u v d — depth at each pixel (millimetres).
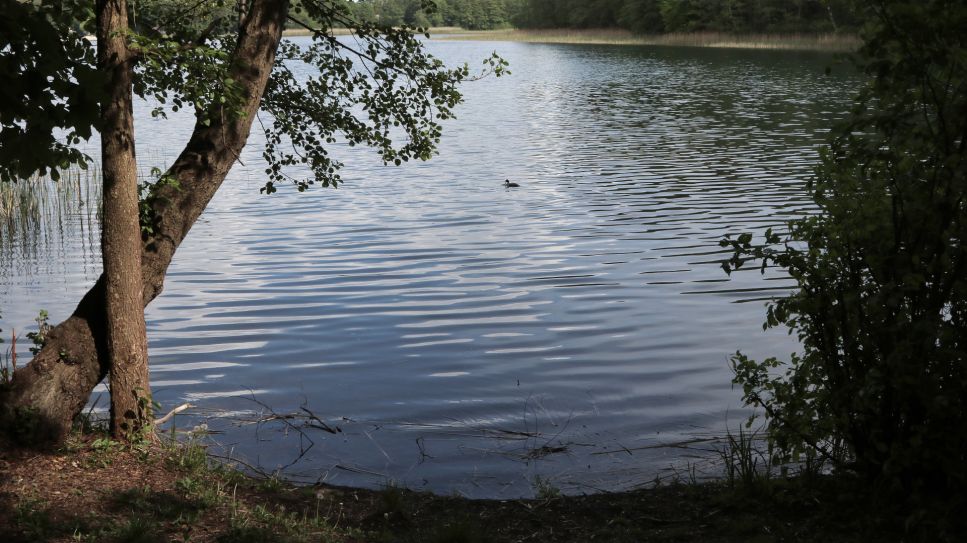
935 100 5480
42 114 4727
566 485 7234
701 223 17938
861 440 6082
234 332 11836
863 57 5625
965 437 5395
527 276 14445
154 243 7199
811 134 31344
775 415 6527
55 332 6832
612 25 127688
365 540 5863
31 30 4703
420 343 11320
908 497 5738
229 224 18828
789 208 19078
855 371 5992
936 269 5586
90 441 6773
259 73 7473
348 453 7988
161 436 8078
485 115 41062
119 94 6508
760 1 94188
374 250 16375
